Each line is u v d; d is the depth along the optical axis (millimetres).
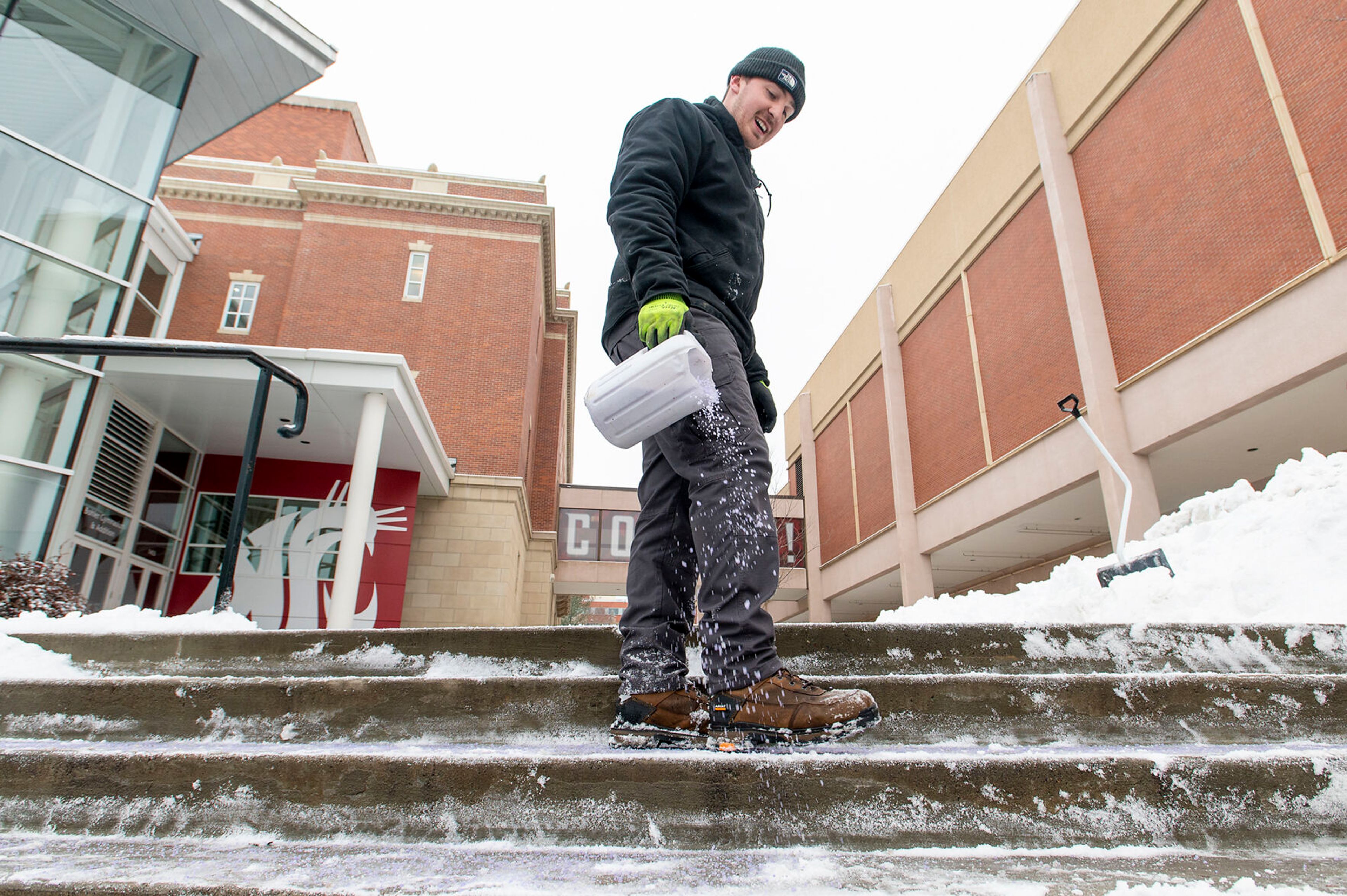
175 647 2312
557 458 22625
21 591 5852
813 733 1302
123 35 8891
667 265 1468
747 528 1441
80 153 8328
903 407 19141
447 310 16938
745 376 1623
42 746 1488
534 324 17984
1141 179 11625
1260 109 9688
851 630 2109
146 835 1248
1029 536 15977
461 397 16391
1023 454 13945
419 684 1702
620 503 23484
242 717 1704
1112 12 12180
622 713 1472
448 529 15156
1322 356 8633
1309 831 1213
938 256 17562
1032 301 14055
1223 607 2975
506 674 2160
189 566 11805
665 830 1201
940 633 2117
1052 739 1592
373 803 1256
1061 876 974
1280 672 2080
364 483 10047
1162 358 10883
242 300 17094
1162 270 11156
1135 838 1200
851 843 1183
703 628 1422
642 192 1565
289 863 1036
